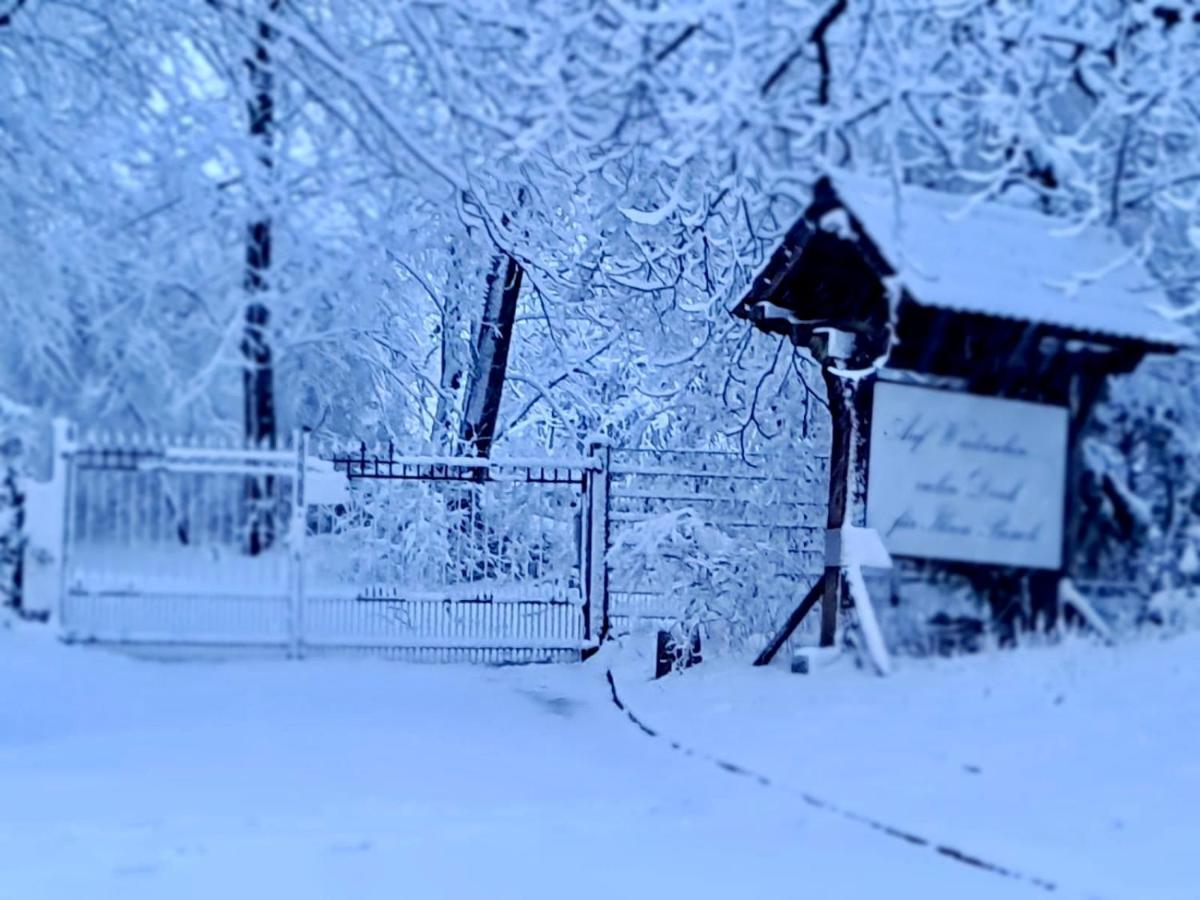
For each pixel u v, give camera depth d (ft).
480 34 26.96
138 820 22.00
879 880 18.11
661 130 26.55
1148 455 32.19
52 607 40.01
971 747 24.35
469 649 42.73
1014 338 29.50
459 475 43.45
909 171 33.37
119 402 39.99
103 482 40.63
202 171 32.04
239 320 31.83
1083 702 26.27
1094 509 31.30
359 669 40.01
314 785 24.98
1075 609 30.40
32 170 33.12
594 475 43.45
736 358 36.88
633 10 24.35
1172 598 31.22
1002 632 30.68
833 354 31.27
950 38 30.27
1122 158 30.73
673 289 36.65
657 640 39.09
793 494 38.99
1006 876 17.93
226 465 40.81
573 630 43.45
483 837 20.90
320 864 19.27
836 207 28.02
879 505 30.86
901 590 31.37
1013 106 29.66
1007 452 30.30
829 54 27.45
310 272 32.78
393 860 19.51
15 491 40.19
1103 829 19.58
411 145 25.77
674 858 19.61
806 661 32.32
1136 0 30.78
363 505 45.93
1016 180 32.76
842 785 22.99
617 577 41.52
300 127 31.60
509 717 33.65
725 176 30.63
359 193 31.63
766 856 19.62
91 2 31.99
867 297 31.17
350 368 40.63
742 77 25.84
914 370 30.50
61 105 33.24
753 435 39.83
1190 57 30.78
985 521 30.35
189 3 30.86
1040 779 22.26
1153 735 23.84
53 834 20.94
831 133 26.78
